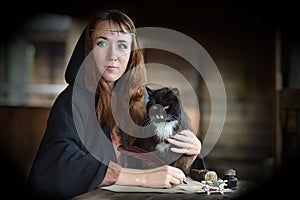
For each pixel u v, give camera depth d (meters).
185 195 1.44
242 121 4.27
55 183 1.38
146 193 1.44
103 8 3.46
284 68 2.90
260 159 4.18
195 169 1.62
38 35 5.99
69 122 1.47
